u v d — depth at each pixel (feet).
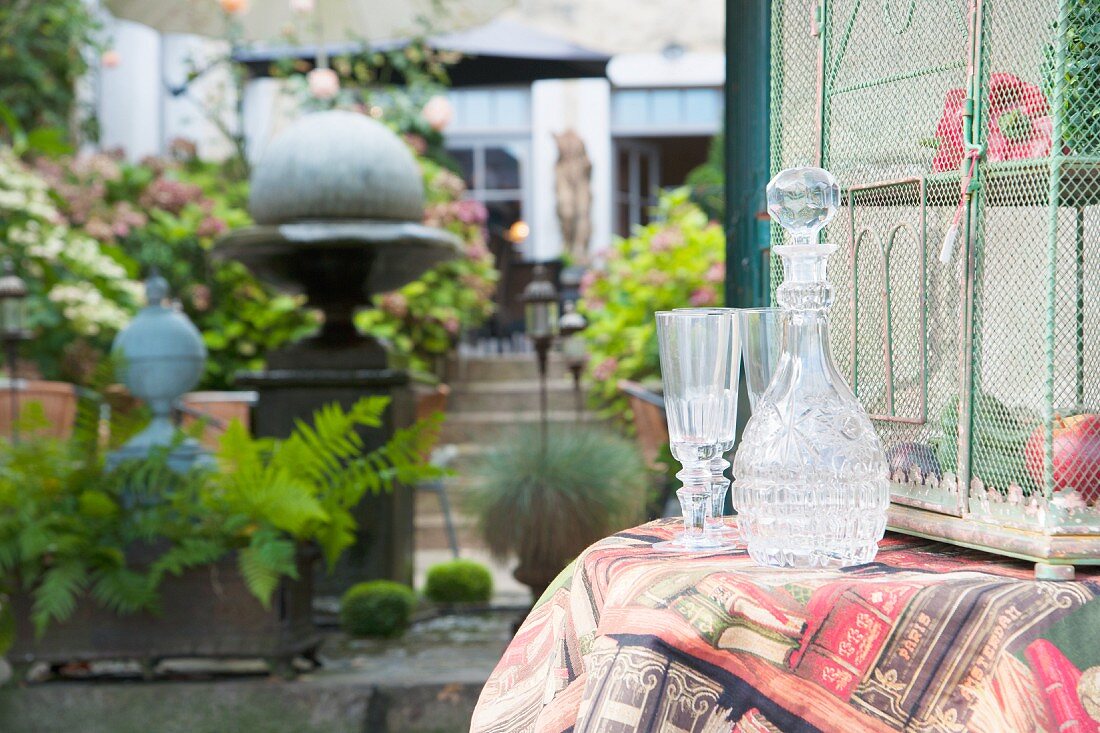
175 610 9.89
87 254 19.95
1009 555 3.24
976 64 3.45
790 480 3.30
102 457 10.48
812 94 4.46
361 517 13.03
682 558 3.59
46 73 25.03
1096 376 3.48
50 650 9.84
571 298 27.35
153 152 28.40
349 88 24.57
